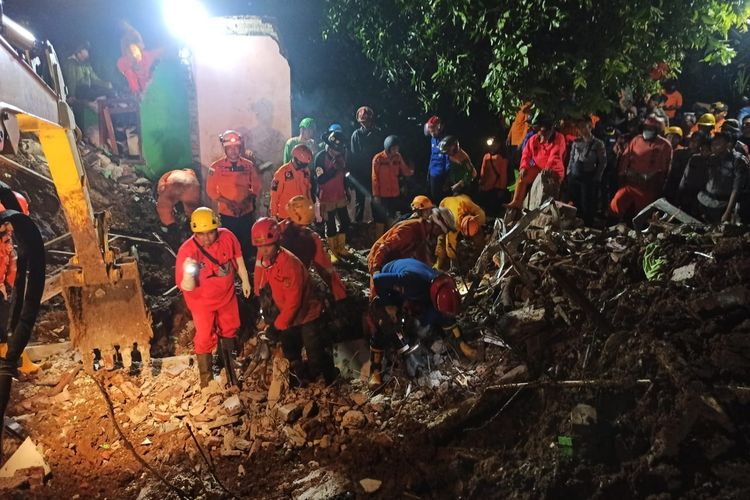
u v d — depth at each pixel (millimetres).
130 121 11859
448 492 4230
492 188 10133
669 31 8250
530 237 6918
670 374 4008
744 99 13047
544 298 5848
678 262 5445
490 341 5656
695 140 8602
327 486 4387
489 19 8305
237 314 5652
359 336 6422
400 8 9883
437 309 5180
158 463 4891
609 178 9734
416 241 6059
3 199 3838
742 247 5016
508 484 4047
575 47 8039
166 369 6000
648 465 3660
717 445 3553
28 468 4680
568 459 3971
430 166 9672
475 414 4754
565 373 4891
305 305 5512
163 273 8320
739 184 7184
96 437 5172
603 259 6043
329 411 5223
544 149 8477
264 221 5211
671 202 8773
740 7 8211
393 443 4754
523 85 8125
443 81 9828
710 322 4344
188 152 11484
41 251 3662
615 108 10805
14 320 3752
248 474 4703
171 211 8797
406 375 5613
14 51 3922
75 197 5492
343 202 8695
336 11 10961
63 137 5230
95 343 5871
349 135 12922
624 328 4910
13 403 5504
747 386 3795
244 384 5750
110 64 13344
